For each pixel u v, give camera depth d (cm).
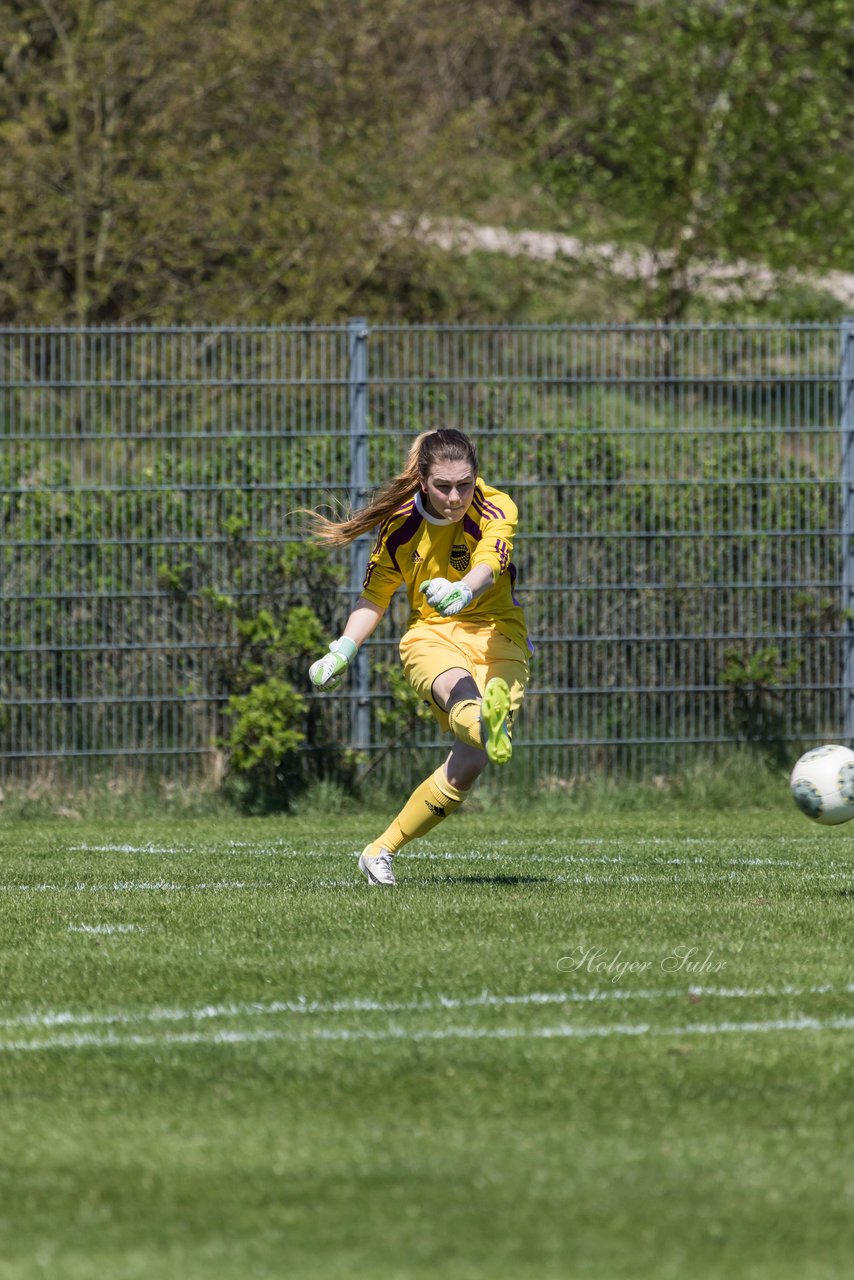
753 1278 1012
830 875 2755
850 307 8169
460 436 2284
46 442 3950
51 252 6862
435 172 7175
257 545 4012
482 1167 1211
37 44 7206
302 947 1997
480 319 7700
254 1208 1136
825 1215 1117
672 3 7912
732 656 4131
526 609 4072
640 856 3061
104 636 3975
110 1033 1593
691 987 1773
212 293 6675
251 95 7100
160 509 3984
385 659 4056
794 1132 1288
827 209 7731
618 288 8006
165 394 3978
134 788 3981
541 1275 1017
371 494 3994
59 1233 1095
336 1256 1049
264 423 4003
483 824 3762
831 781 2272
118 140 6888
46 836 3550
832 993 1744
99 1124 1321
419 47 7838
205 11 6844
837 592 4172
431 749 4088
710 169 7956
